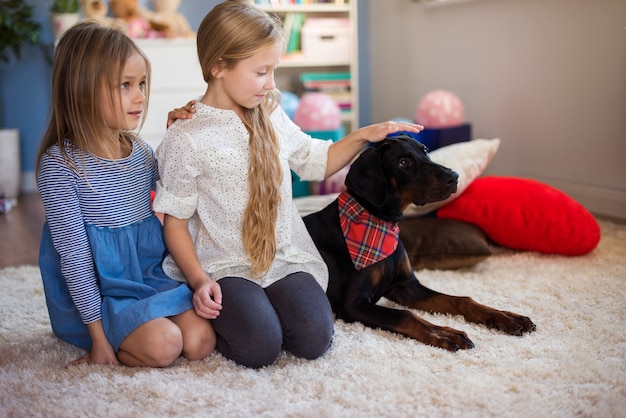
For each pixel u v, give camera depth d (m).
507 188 2.55
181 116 1.69
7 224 3.62
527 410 1.35
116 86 1.59
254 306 1.60
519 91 3.45
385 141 1.86
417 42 4.31
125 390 1.49
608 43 2.91
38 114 4.69
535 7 3.26
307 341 1.60
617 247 2.54
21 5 4.54
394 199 1.84
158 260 1.75
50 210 1.59
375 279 1.84
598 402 1.38
